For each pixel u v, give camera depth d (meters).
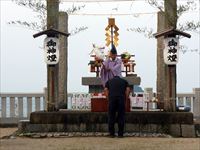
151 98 19.02
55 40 15.73
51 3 16.14
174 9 16.05
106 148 11.61
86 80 19.08
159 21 19.20
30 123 15.44
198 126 15.27
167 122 15.07
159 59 19.41
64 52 19.31
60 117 15.30
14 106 21.33
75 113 15.28
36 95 21.31
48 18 16.12
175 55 15.52
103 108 15.50
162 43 19.38
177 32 15.30
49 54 15.74
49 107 15.96
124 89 14.05
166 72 16.02
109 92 14.04
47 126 15.30
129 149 11.43
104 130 15.16
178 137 14.68
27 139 13.98
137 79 18.52
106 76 15.20
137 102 17.30
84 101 17.88
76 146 12.04
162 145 12.26
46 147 11.91
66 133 15.01
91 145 12.22
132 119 15.09
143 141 13.15
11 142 13.13
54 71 15.90
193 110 21.42
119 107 14.02
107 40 19.64
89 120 15.23
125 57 19.33
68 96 20.06
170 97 15.77
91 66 19.34
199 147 11.88
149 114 15.12
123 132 14.55
